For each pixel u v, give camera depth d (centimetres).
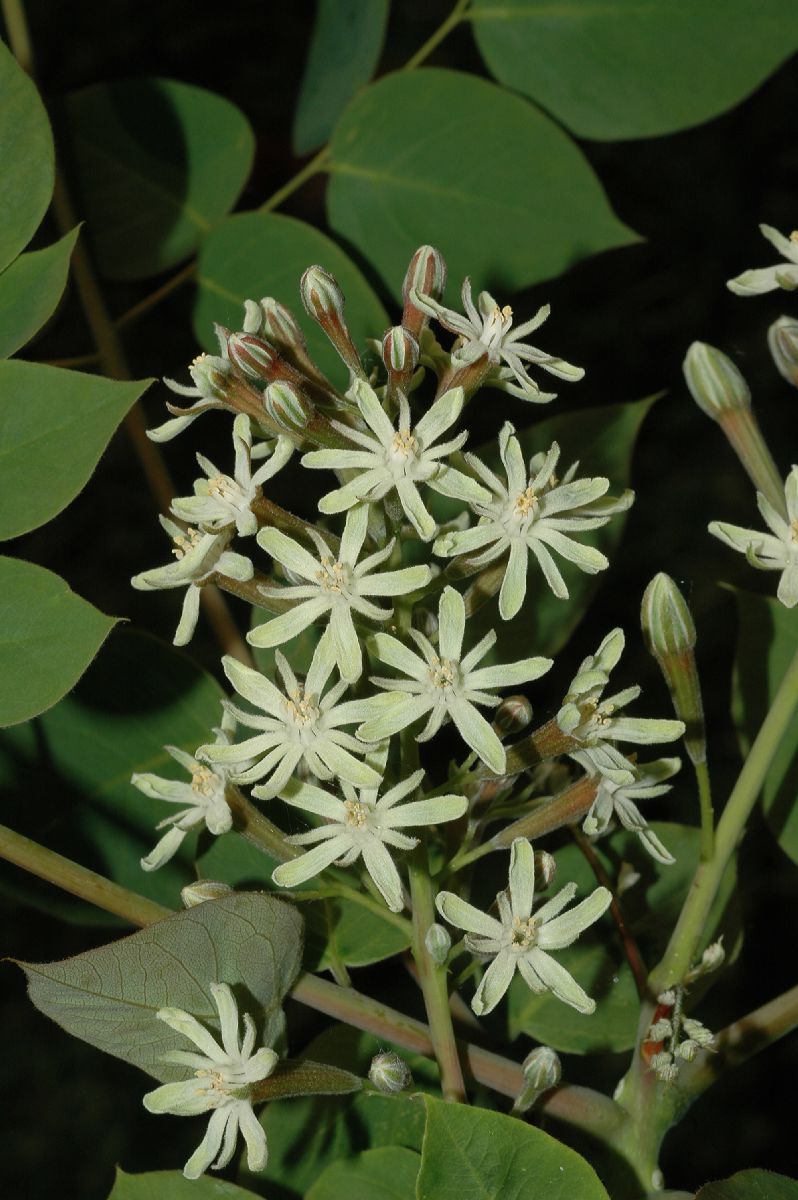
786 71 92
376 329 47
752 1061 69
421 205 49
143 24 91
